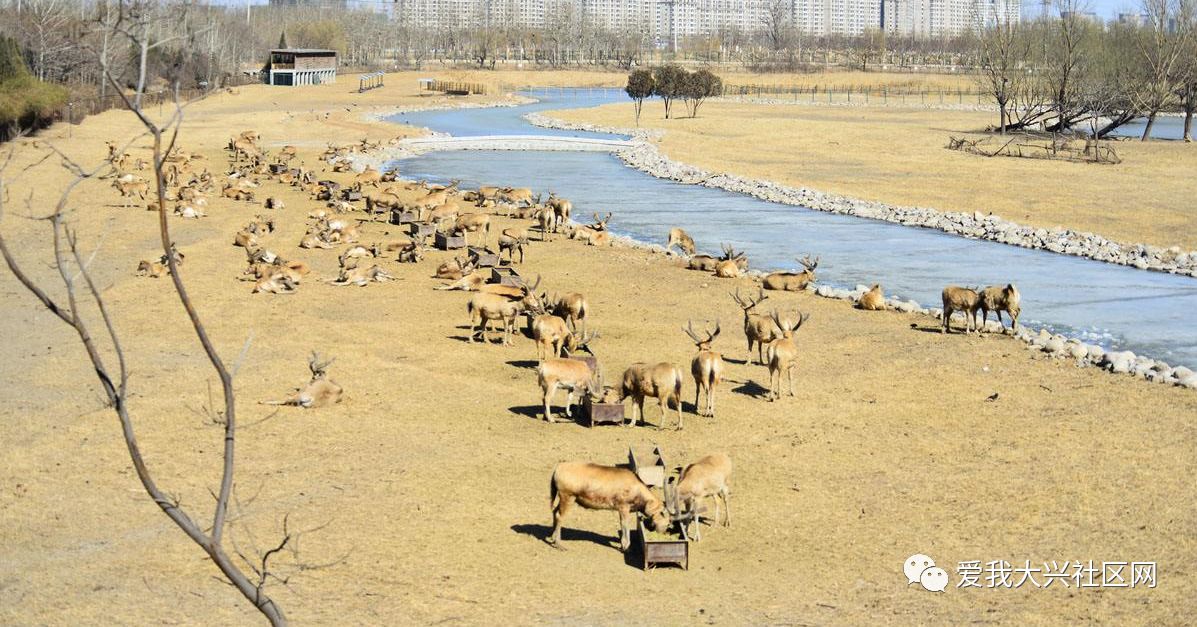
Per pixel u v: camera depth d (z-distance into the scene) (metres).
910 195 80.38
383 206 65.75
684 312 43.88
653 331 40.50
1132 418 30.41
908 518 23.81
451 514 23.47
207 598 19.33
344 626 18.38
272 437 27.92
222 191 70.88
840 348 38.44
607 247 58.53
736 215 73.12
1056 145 114.56
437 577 20.42
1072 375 35.00
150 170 77.81
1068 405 31.75
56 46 105.38
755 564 21.47
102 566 20.56
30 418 28.73
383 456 26.88
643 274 51.41
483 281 47.03
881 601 19.89
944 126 145.50
